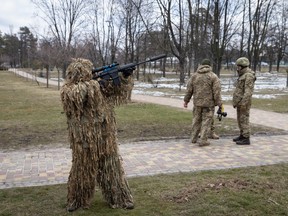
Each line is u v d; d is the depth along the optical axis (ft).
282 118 38.60
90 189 12.58
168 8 105.50
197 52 101.91
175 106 50.98
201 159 20.62
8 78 158.20
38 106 50.70
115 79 12.37
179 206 13.24
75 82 11.72
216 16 98.78
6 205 13.44
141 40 139.64
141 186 15.46
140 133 29.32
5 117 39.24
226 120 36.27
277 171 17.87
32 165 19.42
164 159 20.57
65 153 22.20
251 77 23.90
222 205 13.29
